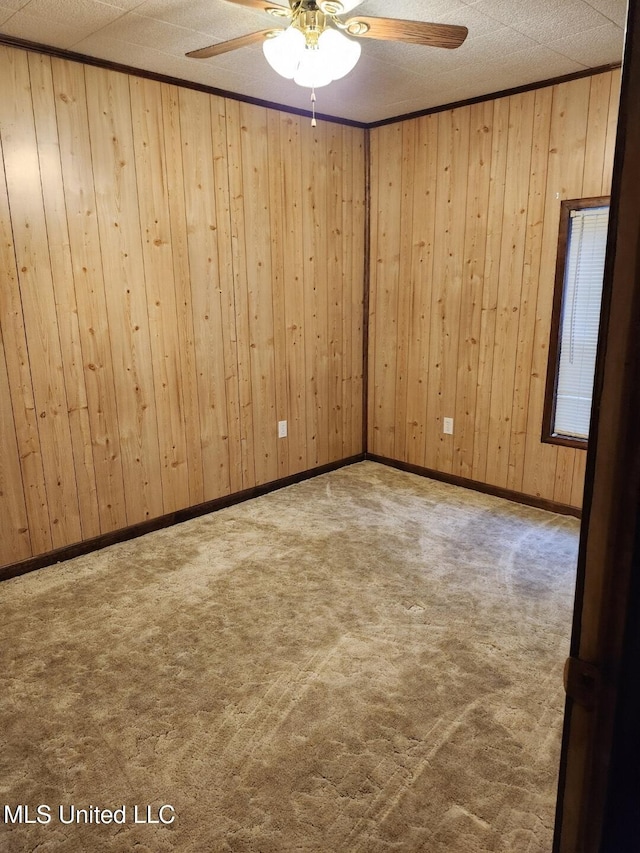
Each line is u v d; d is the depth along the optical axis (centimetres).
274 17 243
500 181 361
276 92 344
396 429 455
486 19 248
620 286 45
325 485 424
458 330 400
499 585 281
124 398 326
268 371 396
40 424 296
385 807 165
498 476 395
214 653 232
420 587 280
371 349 459
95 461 320
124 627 250
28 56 266
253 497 401
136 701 207
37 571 301
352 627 248
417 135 397
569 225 337
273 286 388
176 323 342
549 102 331
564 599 269
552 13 243
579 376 348
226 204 353
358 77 321
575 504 359
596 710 51
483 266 379
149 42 268
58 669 224
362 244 441
